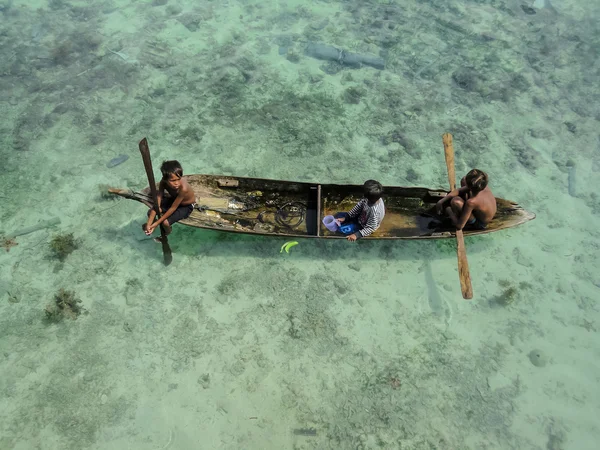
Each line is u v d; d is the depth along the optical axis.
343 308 6.36
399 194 7.03
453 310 6.39
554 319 6.35
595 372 5.91
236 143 8.23
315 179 7.77
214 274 6.60
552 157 8.25
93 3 10.87
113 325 6.09
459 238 6.32
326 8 11.02
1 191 7.39
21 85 9.03
